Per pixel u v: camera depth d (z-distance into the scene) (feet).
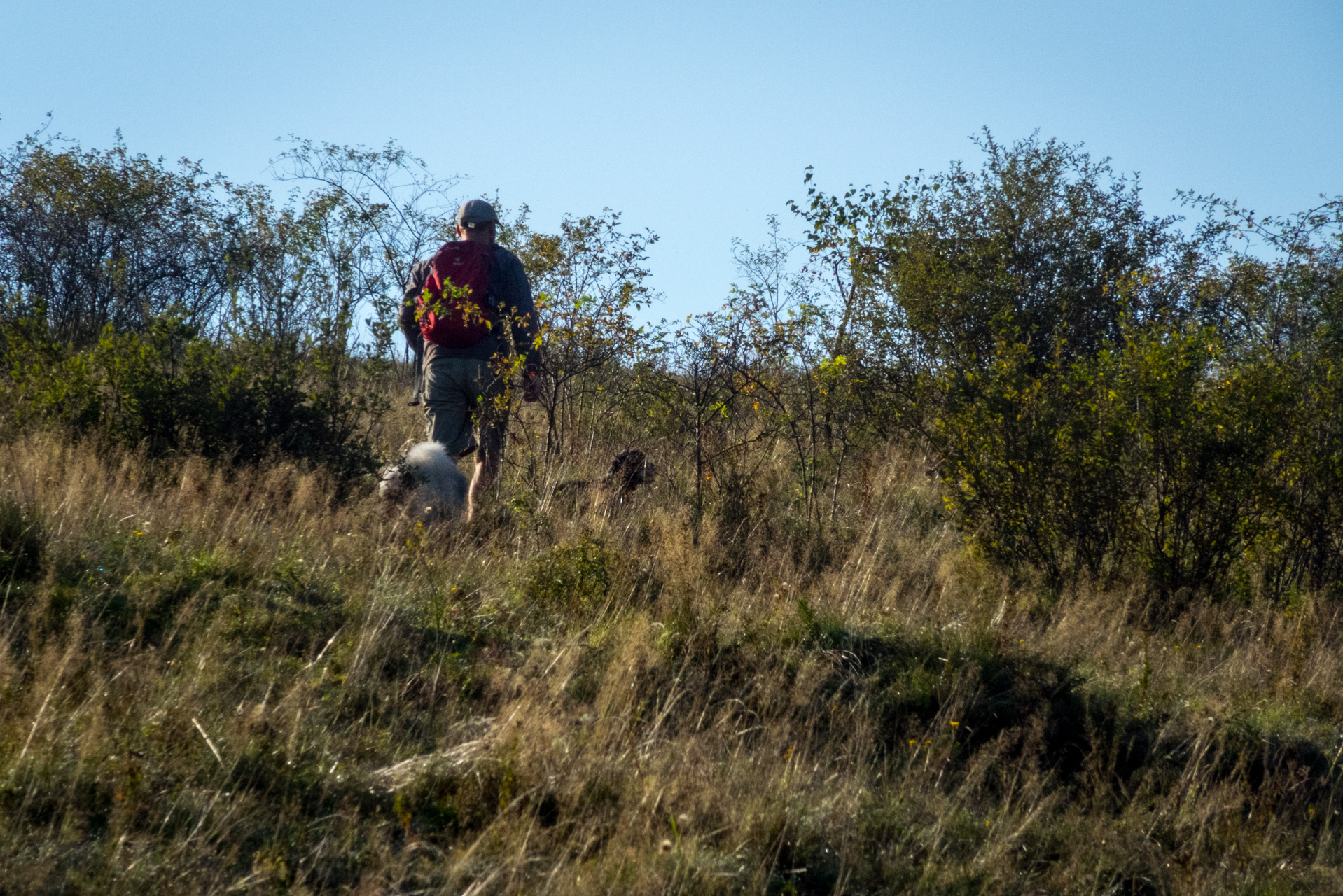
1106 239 39.86
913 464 27.32
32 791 9.41
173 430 21.61
